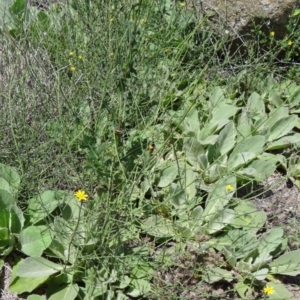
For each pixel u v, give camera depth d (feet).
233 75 7.28
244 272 5.17
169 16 7.51
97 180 5.68
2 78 6.29
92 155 5.37
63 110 6.14
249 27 7.43
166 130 6.17
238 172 5.90
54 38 6.96
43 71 6.33
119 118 5.88
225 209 5.37
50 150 5.78
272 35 7.08
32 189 5.57
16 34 7.13
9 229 5.22
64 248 5.10
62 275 4.99
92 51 6.67
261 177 5.98
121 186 5.60
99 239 5.02
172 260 5.18
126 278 4.99
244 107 6.82
